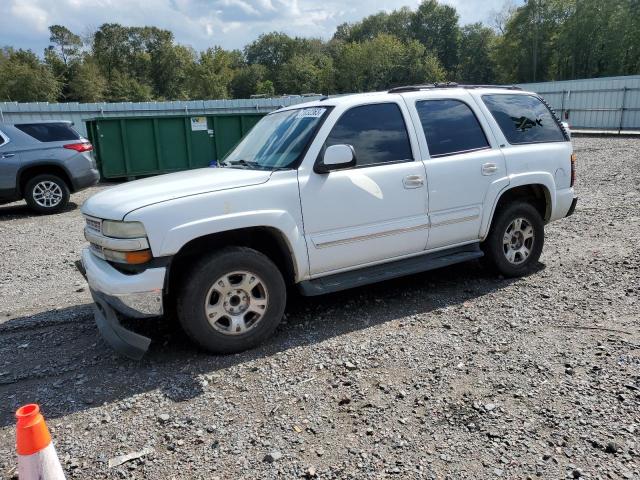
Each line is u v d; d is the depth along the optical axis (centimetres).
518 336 399
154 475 261
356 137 438
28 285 600
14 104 2059
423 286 526
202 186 382
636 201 877
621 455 259
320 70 10044
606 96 2477
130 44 10488
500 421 292
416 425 293
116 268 371
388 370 356
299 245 404
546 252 623
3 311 513
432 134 476
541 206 559
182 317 373
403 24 11544
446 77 9769
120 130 1491
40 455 214
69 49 9075
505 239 522
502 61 7256
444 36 10512
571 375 337
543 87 2720
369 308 474
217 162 503
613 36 5712
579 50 6097
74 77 8688
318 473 256
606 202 891
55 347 422
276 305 400
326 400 323
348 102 442
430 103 484
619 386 320
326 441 282
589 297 470
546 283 514
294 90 10181
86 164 1125
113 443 288
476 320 434
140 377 363
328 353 386
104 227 371
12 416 322
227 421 305
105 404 329
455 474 252
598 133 2314
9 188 1044
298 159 414
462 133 494
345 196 422
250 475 258
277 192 394
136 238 354
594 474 247
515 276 535
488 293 496
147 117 1503
